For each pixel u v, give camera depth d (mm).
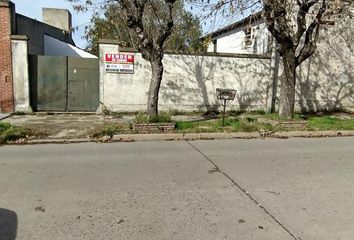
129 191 4953
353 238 3598
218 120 11406
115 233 3672
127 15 9219
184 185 5234
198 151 7602
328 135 9859
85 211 4238
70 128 9891
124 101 13148
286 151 7668
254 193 4906
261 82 14023
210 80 13641
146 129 9289
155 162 6598
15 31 12922
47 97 13211
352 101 15070
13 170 5984
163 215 4133
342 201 4633
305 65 14305
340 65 14711
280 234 3668
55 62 13102
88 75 13320
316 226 3869
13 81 12602
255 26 15883
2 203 4480
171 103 13445
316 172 5988
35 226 3826
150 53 9633
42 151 7512
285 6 9727
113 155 7148
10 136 8500
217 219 4035
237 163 6562
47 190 4969
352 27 14555
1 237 3572
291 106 10805
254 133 9562
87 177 5598
